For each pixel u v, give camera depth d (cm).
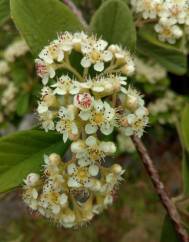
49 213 9
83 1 17
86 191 9
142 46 12
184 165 11
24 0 9
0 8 11
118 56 9
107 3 10
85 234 33
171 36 12
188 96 31
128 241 32
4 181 9
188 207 11
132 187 34
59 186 9
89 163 8
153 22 12
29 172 9
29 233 34
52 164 8
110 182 9
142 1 11
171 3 11
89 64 9
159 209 34
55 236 33
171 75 33
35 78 24
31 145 9
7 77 26
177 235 11
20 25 9
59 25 9
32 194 9
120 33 10
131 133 9
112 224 33
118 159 35
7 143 9
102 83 8
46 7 9
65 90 8
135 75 28
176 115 30
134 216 33
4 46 29
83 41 9
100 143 8
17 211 35
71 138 8
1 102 26
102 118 8
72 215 9
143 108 9
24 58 25
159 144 36
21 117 27
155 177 10
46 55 9
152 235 33
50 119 9
